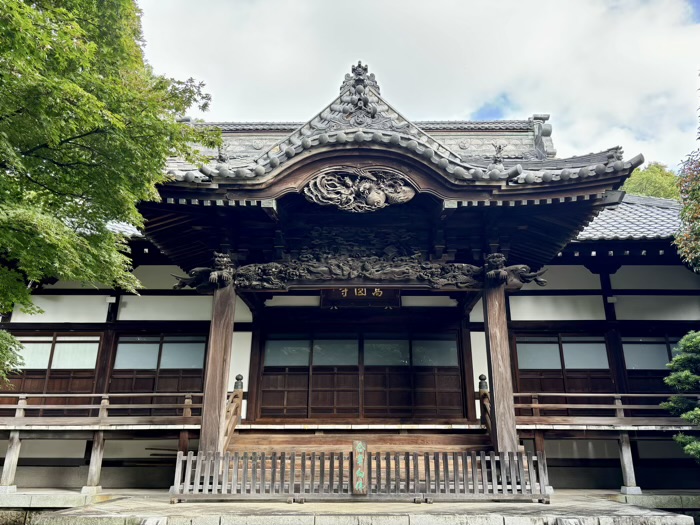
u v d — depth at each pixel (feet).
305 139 27.76
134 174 21.79
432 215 30.53
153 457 40.11
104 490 37.19
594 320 40.98
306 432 37.78
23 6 16.05
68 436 35.63
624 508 24.00
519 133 58.59
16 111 18.83
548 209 29.35
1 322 42.04
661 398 39.55
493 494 25.40
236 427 36.14
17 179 20.95
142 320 42.19
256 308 40.50
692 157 33.81
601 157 28.60
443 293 42.22
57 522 21.03
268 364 41.50
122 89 20.48
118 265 25.36
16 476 39.86
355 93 31.91
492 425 30.32
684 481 38.60
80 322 42.27
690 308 41.24
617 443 39.88
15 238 19.77
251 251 32.30
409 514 21.36
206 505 24.41
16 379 41.32
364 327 42.06
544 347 41.06
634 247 39.65
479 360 40.88
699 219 32.71
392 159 28.09
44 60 18.48
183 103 23.90
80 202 23.30
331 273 30.83
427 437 32.09
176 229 31.55
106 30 23.50
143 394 36.01
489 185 27.81
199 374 41.24
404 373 41.04
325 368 41.27
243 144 57.72
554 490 37.27
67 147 20.81
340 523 20.98
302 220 31.73
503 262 31.12
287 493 25.17
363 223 31.94
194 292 42.96
